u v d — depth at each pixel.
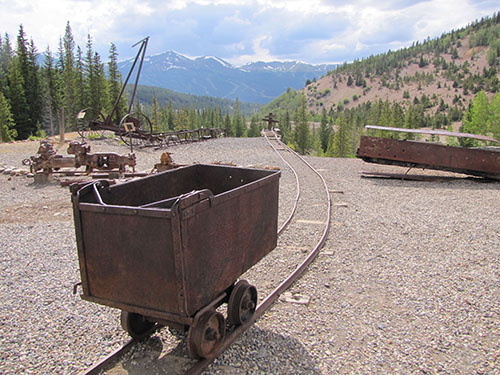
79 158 12.09
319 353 3.69
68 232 7.38
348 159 19.94
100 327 4.09
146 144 22.81
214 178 5.22
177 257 2.88
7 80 61.94
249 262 4.02
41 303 4.62
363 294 5.00
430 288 5.19
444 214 9.11
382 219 8.62
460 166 13.43
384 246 6.84
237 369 3.39
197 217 3.06
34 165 12.22
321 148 130.38
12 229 7.54
